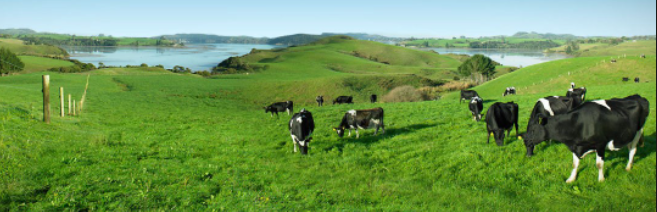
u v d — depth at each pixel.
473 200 8.84
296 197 9.58
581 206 7.88
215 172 11.84
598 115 8.60
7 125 15.59
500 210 8.15
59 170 10.99
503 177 10.02
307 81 81.69
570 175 9.23
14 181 9.57
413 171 11.45
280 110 31.28
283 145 16.50
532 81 70.19
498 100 30.52
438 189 9.77
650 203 7.45
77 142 15.52
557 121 9.36
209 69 199.88
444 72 167.25
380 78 91.81
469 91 32.16
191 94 62.69
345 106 33.53
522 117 18.27
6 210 8.07
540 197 8.64
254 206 8.79
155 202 8.91
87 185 9.91
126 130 21.31
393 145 14.77
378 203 9.04
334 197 9.52
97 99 44.19
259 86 77.25
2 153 11.66
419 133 16.69
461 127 17.52
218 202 9.05
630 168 9.13
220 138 18.62
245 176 11.33
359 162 12.72
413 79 93.81
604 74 63.94
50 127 17.83
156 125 23.97
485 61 116.81
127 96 51.56
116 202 8.77
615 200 7.88
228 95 66.12
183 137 18.97
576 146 8.99
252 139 18.19
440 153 13.05
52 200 8.71
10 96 33.56
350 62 193.00
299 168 12.50
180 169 12.01
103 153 13.83
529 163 10.71
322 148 15.09
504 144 12.98
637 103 8.88
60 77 77.88
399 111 25.86
